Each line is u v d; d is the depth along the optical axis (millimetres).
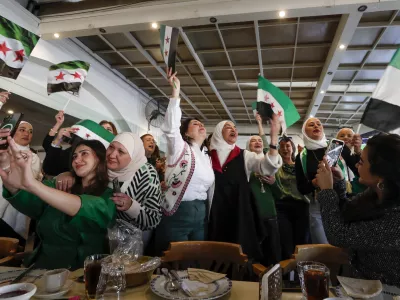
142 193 1459
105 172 1306
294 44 4688
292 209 2289
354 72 5625
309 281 792
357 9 2980
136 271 894
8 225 2375
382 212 903
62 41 4441
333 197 1025
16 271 982
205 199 1915
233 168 2049
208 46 4875
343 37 4066
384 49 4703
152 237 1979
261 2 3125
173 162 1789
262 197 2109
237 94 7188
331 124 9484
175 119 1707
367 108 1459
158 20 3422
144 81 6629
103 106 6133
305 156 2186
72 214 1017
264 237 2021
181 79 6285
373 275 950
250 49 4828
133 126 6887
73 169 1366
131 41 4688
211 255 1321
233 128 2135
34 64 4184
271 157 1989
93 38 4758
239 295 854
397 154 896
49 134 2137
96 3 3732
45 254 1133
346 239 934
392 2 2842
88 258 883
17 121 957
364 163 980
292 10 3064
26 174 928
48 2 3832
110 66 5785
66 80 2111
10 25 1461
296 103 7516
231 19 3311
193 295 815
